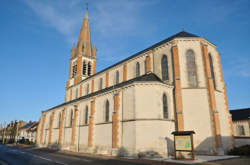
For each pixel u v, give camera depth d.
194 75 33.16
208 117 30.86
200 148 29.84
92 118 37.59
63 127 48.44
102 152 33.72
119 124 31.23
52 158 27.39
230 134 34.62
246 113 54.00
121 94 32.62
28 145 68.19
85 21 75.62
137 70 41.72
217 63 37.38
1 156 30.39
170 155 28.12
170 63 34.88
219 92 35.22
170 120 30.06
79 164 21.22
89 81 57.06
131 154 27.89
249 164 20.42
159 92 30.03
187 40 34.78
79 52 67.69
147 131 27.84
